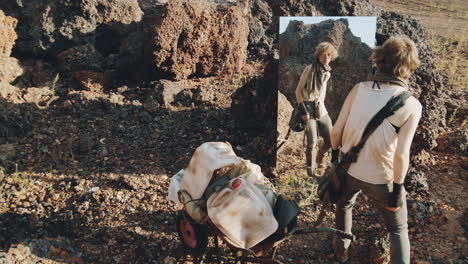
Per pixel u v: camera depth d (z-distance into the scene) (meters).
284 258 4.13
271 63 5.48
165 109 6.41
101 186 4.90
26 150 5.50
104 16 7.47
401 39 3.24
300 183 4.92
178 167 5.31
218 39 7.30
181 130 6.05
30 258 3.82
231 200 3.33
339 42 4.58
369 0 6.18
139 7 8.16
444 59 9.00
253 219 3.31
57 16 7.31
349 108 3.43
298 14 5.88
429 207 4.65
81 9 7.30
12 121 5.71
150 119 6.18
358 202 4.83
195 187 3.51
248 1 8.48
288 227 3.44
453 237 4.37
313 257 4.17
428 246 4.26
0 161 5.23
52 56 7.40
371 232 4.39
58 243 4.10
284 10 5.91
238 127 5.93
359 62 4.62
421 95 5.24
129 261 4.05
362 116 3.28
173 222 4.46
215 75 7.60
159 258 4.06
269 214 3.34
